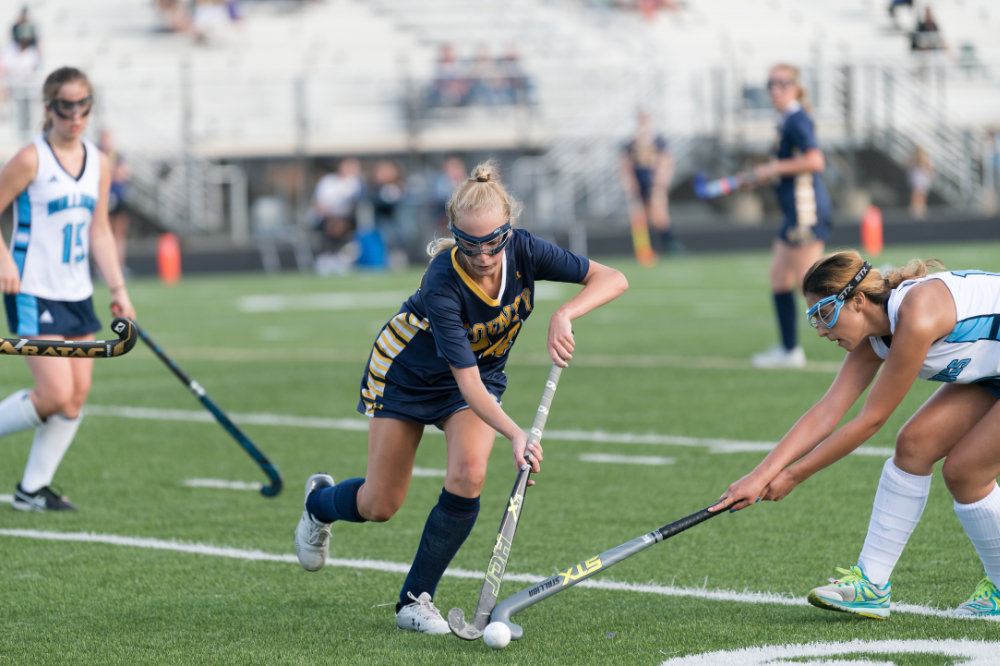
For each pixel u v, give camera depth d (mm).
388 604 15477
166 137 90250
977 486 14023
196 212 87438
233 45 103062
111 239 22062
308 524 15789
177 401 33062
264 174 93375
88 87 20516
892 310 13539
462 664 12930
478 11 106000
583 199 87250
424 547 14398
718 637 13664
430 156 92562
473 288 13727
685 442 25719
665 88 90312
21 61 89875
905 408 28734
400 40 103812
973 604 14438
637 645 13461
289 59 100562
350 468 24125
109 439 27688
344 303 61219
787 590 15555
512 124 91000
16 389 35625
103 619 14906
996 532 14086
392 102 94438
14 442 27766
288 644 13812
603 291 14500
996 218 84250
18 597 15914
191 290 72250
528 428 27891
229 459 25312
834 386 14398
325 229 84938
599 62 99250
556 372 14203
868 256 74188
